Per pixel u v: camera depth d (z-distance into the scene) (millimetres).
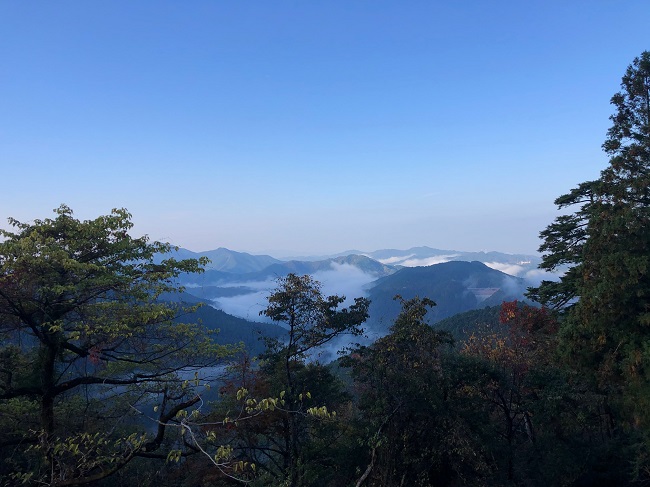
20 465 13836
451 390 17500
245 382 16391
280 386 16750
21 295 11500
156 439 9742
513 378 21266
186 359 14648
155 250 15227
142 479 13797
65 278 12180
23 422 13703
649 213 15227
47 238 11898
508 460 18141
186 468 15242
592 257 16453
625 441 19422
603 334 15539
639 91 18797
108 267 13906
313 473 14898
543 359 23312
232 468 8078
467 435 15586
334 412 8922
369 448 15062
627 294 14602
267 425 16422
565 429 19734
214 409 16234
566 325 17641
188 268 15336
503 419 24766
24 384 13164
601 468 19594
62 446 8906
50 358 12664
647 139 16875
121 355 14445
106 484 12836
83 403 16281
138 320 12859
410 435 15461
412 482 14883
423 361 16109
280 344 17562
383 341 16328
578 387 19609
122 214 14422
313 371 18484
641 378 14383
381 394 15391
